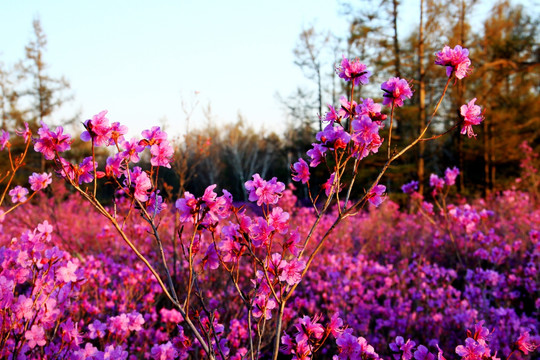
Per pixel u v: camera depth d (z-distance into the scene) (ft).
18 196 7.30
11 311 6.58
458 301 15.02
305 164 6.42
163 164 6.05
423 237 26.81
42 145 5.61
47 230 7.48
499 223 27.50
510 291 16.76
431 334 13.75
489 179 72.33
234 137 115.14
